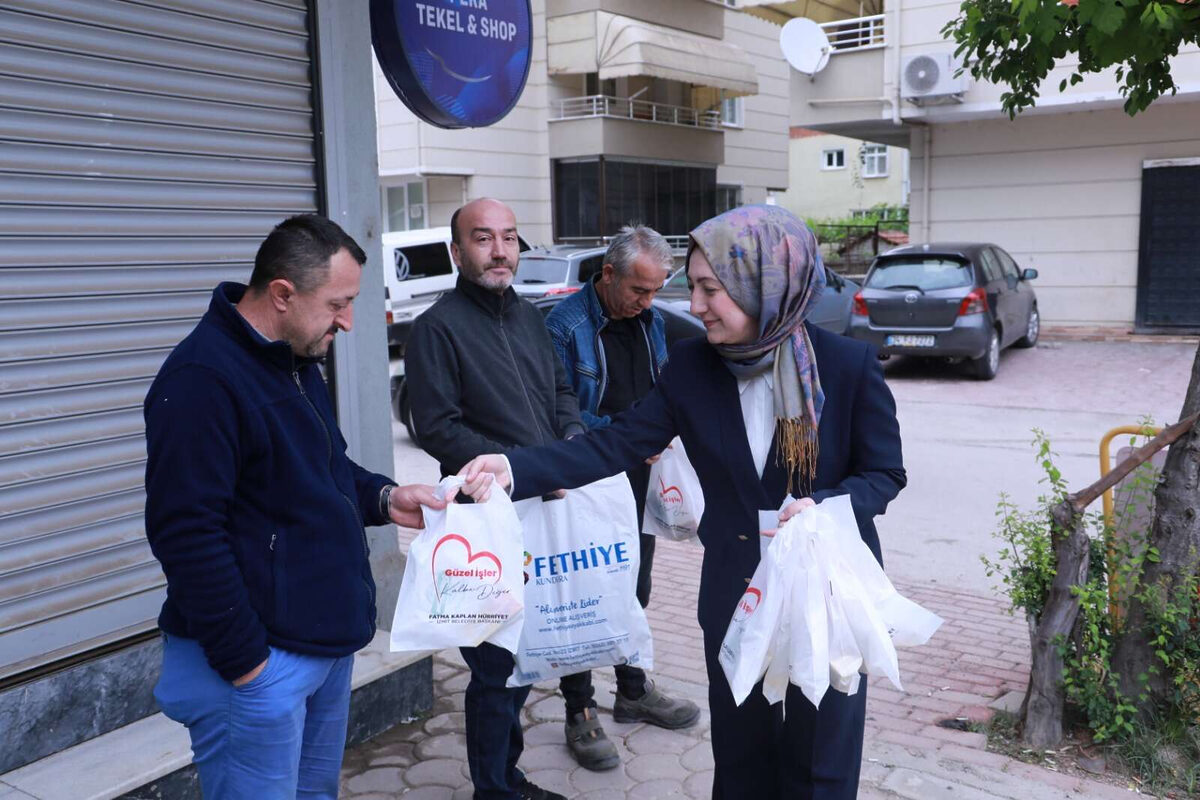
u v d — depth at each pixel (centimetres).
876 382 233
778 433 233
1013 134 1545
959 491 770
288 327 211
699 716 393
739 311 224
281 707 210
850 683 213
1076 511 347
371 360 391
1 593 286
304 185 365
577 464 251
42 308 292
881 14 1673
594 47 2109
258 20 343
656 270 349
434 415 294
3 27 277
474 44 406
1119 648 357
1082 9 334
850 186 3794
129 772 286
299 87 359
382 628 400
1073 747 362
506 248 302
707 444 241
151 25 312
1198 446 340
